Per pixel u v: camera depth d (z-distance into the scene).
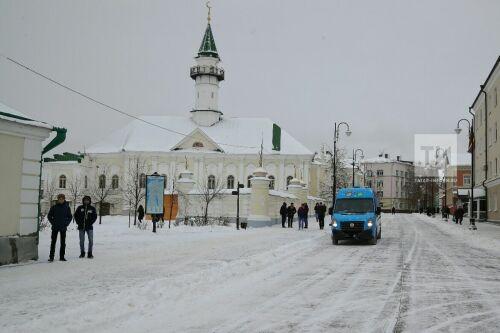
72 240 21.97
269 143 81.25
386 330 7.60
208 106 84.50
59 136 15.81
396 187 141.88
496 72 44.00
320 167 84.06
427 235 30.61
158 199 28.97
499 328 7.83
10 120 13.89
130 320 7.92
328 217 63.38
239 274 13.17
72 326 7.36
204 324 7.82
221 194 44.53
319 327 7.75
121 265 14.14
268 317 8.37
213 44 85.94
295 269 14.55
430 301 9.84
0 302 8.95
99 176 80.94
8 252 14.00
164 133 83.44
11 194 14.16
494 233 31.34
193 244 21.23
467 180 83.38
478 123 56.06
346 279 12.63
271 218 42.56
